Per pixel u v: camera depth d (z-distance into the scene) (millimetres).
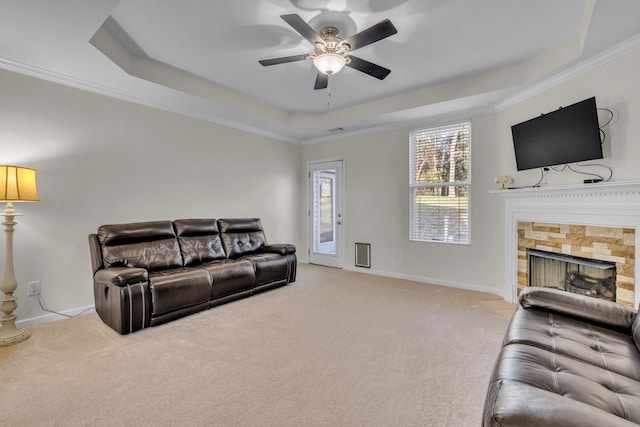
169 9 2219
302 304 3389
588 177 2691
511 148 3518
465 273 4059
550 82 2971
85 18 2049
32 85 2844
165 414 1618
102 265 2906
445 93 3557
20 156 2793
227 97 3803
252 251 4316
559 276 3049
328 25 2402
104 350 2324
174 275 2918
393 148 4719
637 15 2016
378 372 2020
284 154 5574
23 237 2816
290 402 1716
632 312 1694
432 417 1590
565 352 1429
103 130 3316
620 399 1106
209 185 4379
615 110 2475
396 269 4699
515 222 3432
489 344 2412
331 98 4098
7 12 1969
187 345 2406
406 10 2223
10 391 1808
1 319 2496
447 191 4250
